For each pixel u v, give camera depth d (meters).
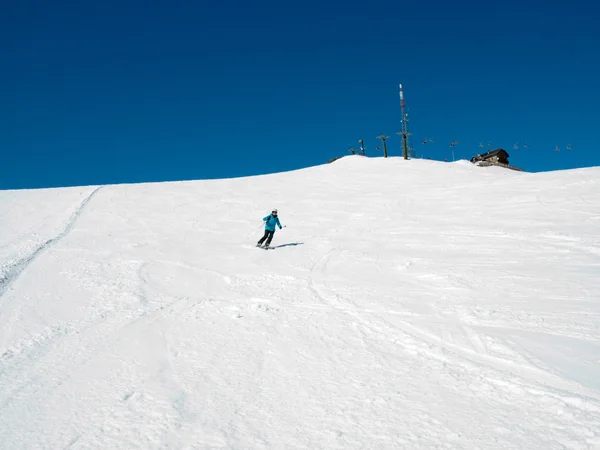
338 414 4.11
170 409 4.43
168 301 8.73
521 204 15.80
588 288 7.16
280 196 23.69
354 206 19.88
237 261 12.18
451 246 11.63
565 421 3.63
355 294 8.12
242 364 5.44
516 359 4.86
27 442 4.04
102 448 3.85
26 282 10.65
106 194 24.69
